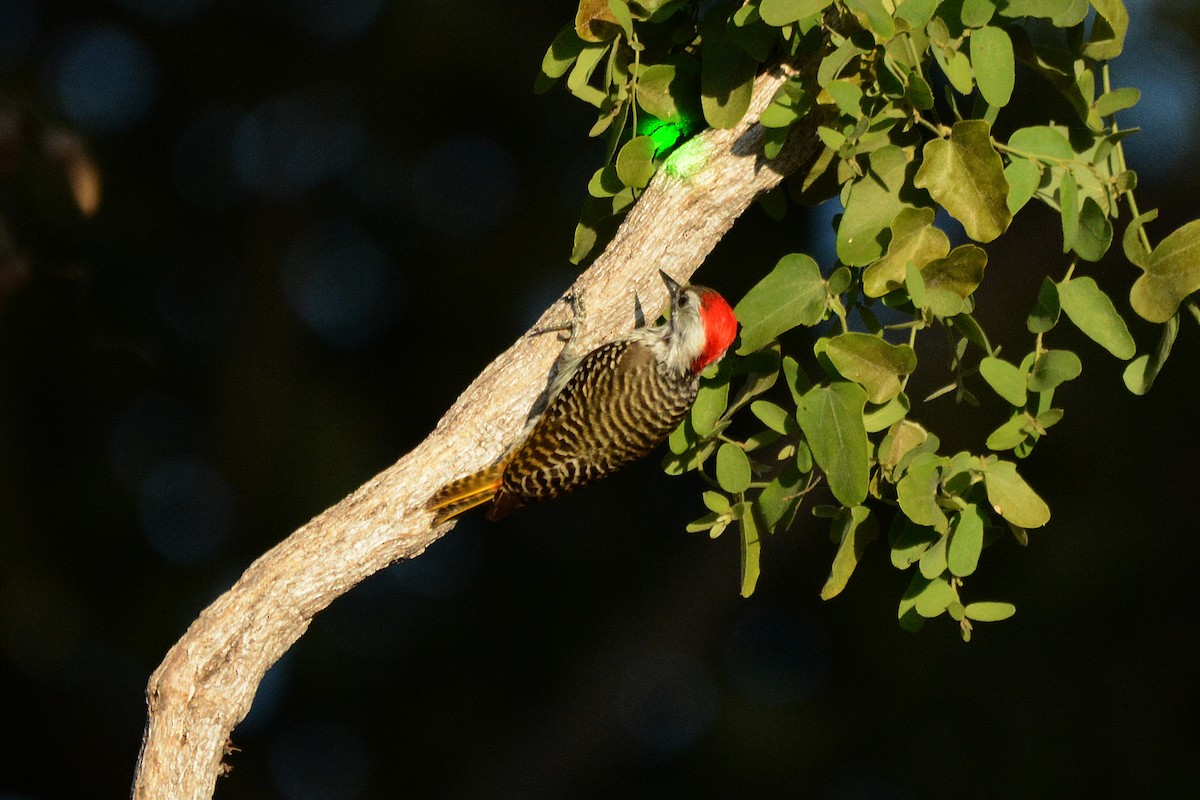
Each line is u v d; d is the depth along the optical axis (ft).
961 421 49.21
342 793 56.24
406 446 57.26
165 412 56.65
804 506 54.39
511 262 55.77
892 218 19.99
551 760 56.80
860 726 54.65
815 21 19.81
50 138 35.14
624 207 23.81
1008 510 20.03
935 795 53.11
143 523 55.42
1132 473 52.75
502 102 55.26
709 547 57.57
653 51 22.53
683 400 25.68
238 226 57.72
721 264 52.95
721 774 55.62
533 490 25.85
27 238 43.42
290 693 56.59
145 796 21.08
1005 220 19.24
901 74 19.35
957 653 54.03
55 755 53.93
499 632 58.29
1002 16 20.18
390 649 57.67
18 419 54.19
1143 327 52.06
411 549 22.48
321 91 56.70
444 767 56.90
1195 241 20.27
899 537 21.18
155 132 57.06
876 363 19.61
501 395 23.06
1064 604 52.90
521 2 54.65
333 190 57.36
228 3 56.39
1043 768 52.39
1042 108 47.26
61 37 56.44
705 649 57.72
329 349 57.98
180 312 57.62
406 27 53.93
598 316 23.08
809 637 56.85
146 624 54.19
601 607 58.70
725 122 21.36
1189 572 52.42
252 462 55.67
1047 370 20.03
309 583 21.85
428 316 57.36
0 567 52.19
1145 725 52.19
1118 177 20.90
